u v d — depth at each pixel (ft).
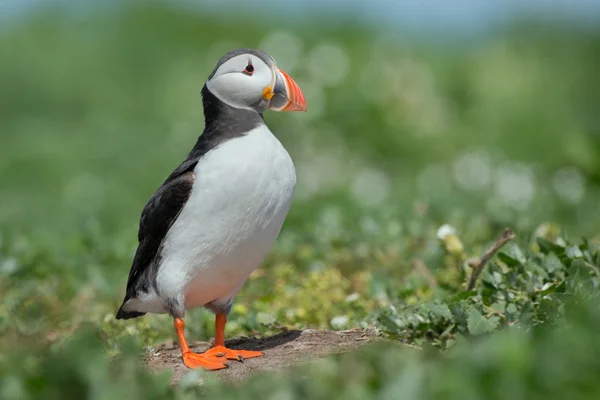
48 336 33.81
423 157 75.51
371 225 42.24
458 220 42.73
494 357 20.95
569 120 81.97
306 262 40.06
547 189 59.31
